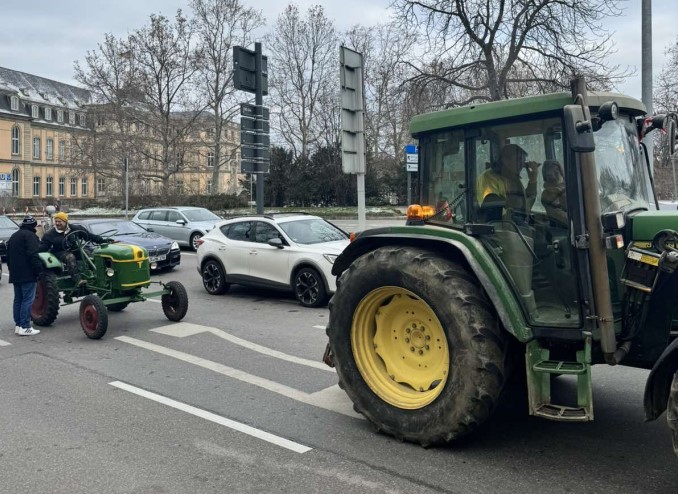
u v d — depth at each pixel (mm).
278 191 40844
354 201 39688
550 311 4066
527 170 4203
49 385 6117
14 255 8414
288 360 7023
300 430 4785
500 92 25672
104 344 7914
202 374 6473
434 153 4719
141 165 47188
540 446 4344
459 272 4168
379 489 3746
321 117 48625
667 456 4156
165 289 9375
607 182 4109
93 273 9102
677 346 3359
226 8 45094
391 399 4508
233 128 60188
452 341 4074
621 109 4297
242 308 10453
